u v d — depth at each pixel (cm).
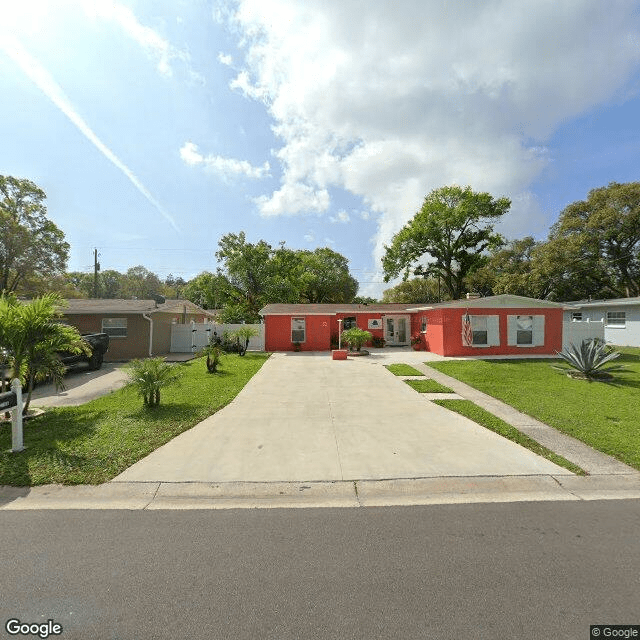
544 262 2928
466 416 705
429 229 3528
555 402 807
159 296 2548
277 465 475
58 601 243
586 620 225
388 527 336
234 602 241
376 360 1589
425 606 237
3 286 2505
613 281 3133
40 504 383
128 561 286
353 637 213
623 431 602
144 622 225
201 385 999
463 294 3684
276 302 3170
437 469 460
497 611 232
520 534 322
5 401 503
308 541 313
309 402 823
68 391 1004
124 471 457
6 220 2427
